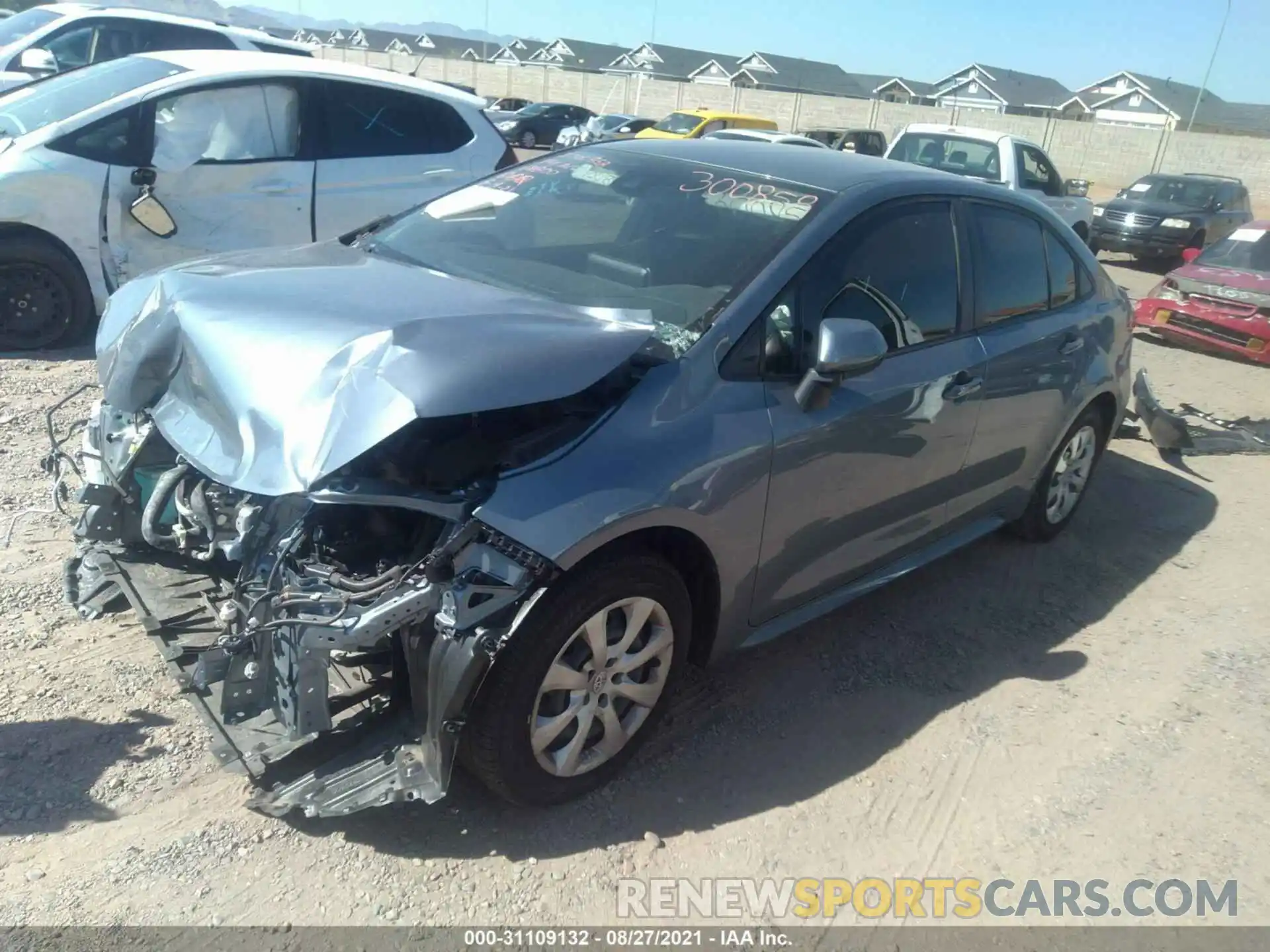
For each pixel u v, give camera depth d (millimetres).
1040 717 3676
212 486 3002
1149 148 36656
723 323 3090
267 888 2562
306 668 2486
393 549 2713
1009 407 4199
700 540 2947
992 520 4633
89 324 6773
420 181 7473
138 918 2434
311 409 2490
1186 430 6738
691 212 3604
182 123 6555
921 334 3742
